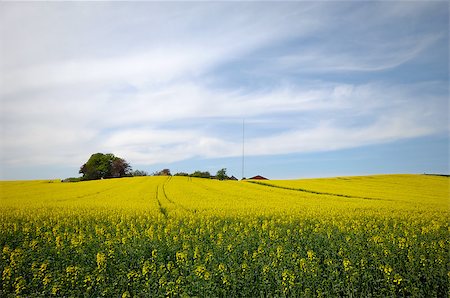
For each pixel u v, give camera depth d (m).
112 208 30.28
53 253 14.73
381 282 11.45
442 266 12.16
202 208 30.28
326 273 12.27
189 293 10.37
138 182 64.44
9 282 12.02
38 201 38.25
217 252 14.10
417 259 12.88
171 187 54.09
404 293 11.32
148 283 10.76
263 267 11.82
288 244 15.64
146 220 23.89
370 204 34.75
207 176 117.00
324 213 27.12
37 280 11.67
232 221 23.61
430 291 11.23
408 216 26.19
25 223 22.75
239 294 10.97
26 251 14.60
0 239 17.91
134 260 13.62
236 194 44.28
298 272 11.54
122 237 17.03
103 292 10.65
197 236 17.36
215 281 11.40
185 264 12.63
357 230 18.69
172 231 18.91
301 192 47.47
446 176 73.25
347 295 10.88
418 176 73.69
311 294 10.66
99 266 12.25
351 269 11.80
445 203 36.88
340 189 51.72
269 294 10.57
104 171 100.94
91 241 16.44
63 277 11.60
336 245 15.30
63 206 32.16
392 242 15.06
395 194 46.06
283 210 28.77
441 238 17.38
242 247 15.01
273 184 58.88
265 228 19.42
